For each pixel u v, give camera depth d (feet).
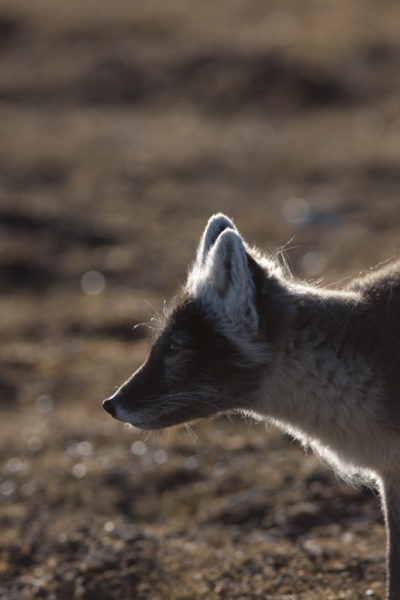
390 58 126.93
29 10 161.99
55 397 54.03
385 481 27.45
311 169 93.50
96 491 42.11
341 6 153.48
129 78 131.54
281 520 37.17
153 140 108.06
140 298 67.82
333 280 64.28
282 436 44.60
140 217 85.30
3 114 122.11
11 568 35.29
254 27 146.51
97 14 158.92
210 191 91.09
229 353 26.35
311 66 124.67
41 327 64.18
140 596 31.96
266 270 26.94
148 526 38.73
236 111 118.11
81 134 111.86
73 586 32.99
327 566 32.53
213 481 41.47
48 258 76.02
